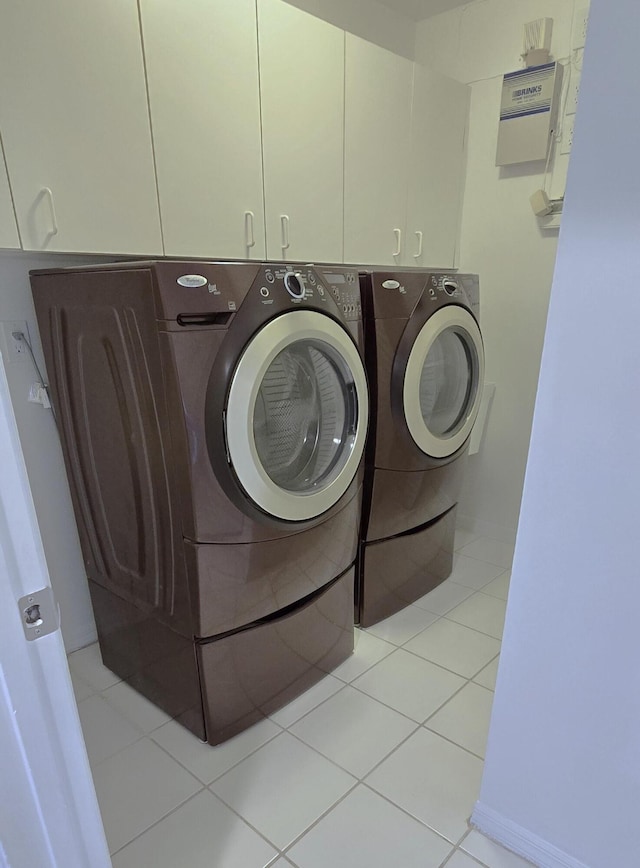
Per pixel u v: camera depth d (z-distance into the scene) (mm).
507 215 2506
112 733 1562
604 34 782
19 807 623
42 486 1772
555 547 1011
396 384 1794
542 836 1165
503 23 2342
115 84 1382
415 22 2623
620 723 1002
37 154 1287
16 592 559
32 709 600
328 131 1938
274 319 1295
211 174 1637
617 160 810
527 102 2293
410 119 2248
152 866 1188
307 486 1526
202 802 1339
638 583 928
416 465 1942
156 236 1551
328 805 1327
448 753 1479
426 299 1824
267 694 1592
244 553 1394
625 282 841
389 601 2100
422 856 1203
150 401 1269
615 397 887
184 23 1479
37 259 1629
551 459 980
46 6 1232
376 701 1671
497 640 1973
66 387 1543
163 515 1368
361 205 2145
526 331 2547
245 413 1261
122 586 1631
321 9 2193
